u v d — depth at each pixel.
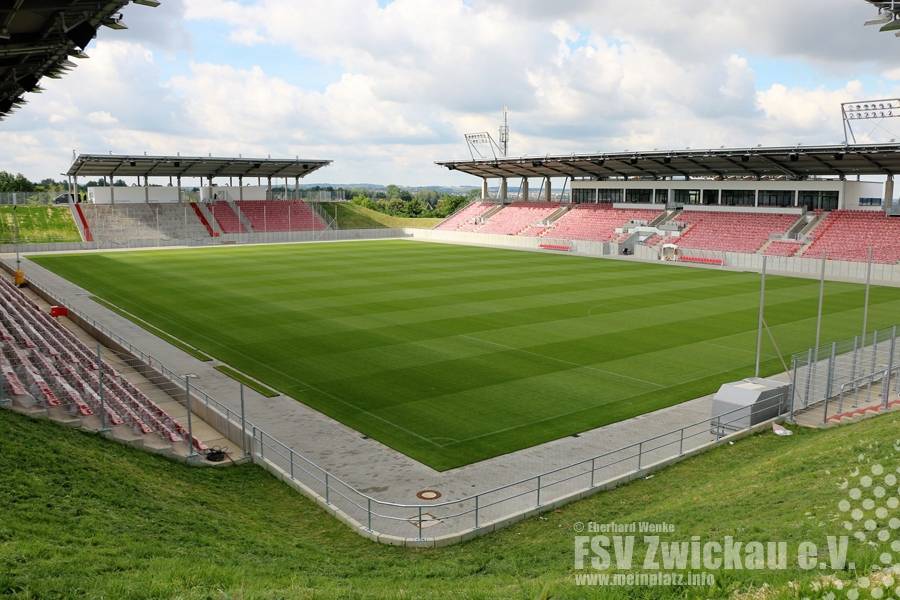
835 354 26.25
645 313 41.50
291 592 10.36
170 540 13.03
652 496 16.92
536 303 44.81
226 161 96.06
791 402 22.69
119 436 18.97
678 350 32.34
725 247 72.75
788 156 67.12
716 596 9.46
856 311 42.72
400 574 12.51
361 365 29.88
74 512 13.46
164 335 35.88
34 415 18.31
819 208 74.12
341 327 37.34
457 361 30.39
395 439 21.61
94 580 10.39
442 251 81.19
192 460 18.97
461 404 24.81
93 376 24.86
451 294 48.41
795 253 67.12
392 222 114.88
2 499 13.23
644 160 79.12
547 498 17.33
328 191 121.00
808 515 12.72
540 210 100.12
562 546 13.68
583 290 50.66
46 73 25.64
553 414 23.78
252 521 15.48
